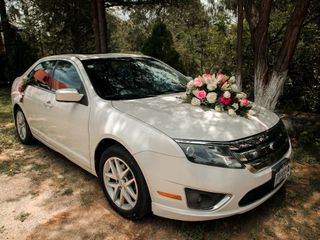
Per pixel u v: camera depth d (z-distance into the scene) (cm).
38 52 1363
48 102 372
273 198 313
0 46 1227
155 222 274
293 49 454
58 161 411
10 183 352
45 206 305
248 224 273
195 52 995
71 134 334
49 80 393
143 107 288
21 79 470
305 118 518
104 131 280
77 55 381
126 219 280
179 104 299
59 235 262
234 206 236
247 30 686
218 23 780
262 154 250
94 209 298
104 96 313
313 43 612
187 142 236
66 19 1151
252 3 503
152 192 247
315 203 305
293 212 291
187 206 236
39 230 269
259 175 242
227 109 283
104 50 815
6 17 1120
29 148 460
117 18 1516
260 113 304
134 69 371
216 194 231
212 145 234
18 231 268
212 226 270
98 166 311
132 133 257
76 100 315
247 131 254
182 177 231
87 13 1113
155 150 241
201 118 267
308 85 646
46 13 1155
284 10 679
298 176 362
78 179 359
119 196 288
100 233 263
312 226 271
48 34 1330
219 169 229
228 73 748
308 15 609
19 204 309
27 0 1140
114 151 273
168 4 949
